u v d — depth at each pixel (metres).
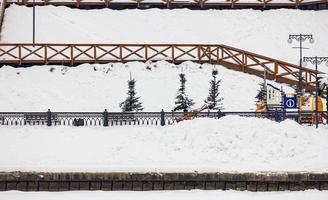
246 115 98.81
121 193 81.38
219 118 93.19
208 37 129.50
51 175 81.94
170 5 137.75
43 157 88.94
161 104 112.00
